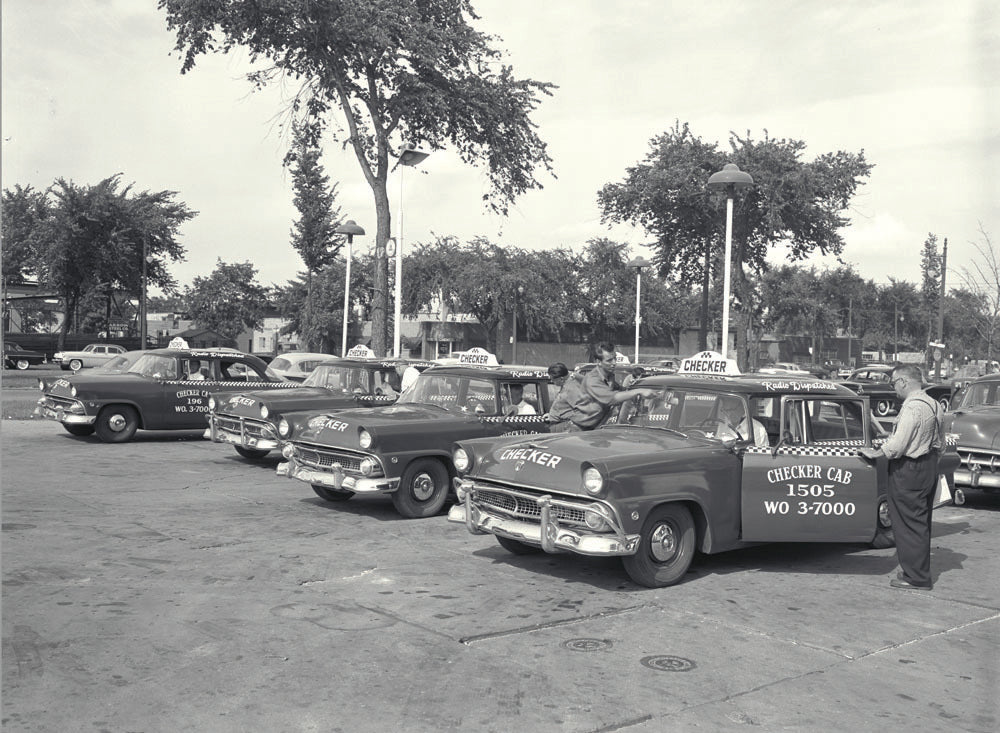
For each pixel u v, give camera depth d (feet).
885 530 27.66
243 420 41.47
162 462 44.65
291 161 89.56
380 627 18.71
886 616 20.40
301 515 31.48
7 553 24.31
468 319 201.26
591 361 30.09
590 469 21.17
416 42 79.10
